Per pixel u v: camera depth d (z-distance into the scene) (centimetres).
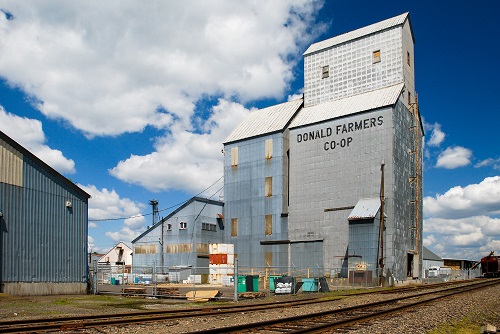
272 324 1457
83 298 2877
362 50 5791
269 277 3628
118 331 1388
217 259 5584
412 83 5806
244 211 6081
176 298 2980
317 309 2111
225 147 6412
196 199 6034
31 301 2564
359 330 1359
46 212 3203
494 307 2277
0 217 2888
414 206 5553
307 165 5619
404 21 5575
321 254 5303
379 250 4853
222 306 2266
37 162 3175
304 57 6297
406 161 5409
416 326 1480
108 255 8719
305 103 6200
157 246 6347
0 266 2858
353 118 5347
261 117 6469
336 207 5303
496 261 7988
